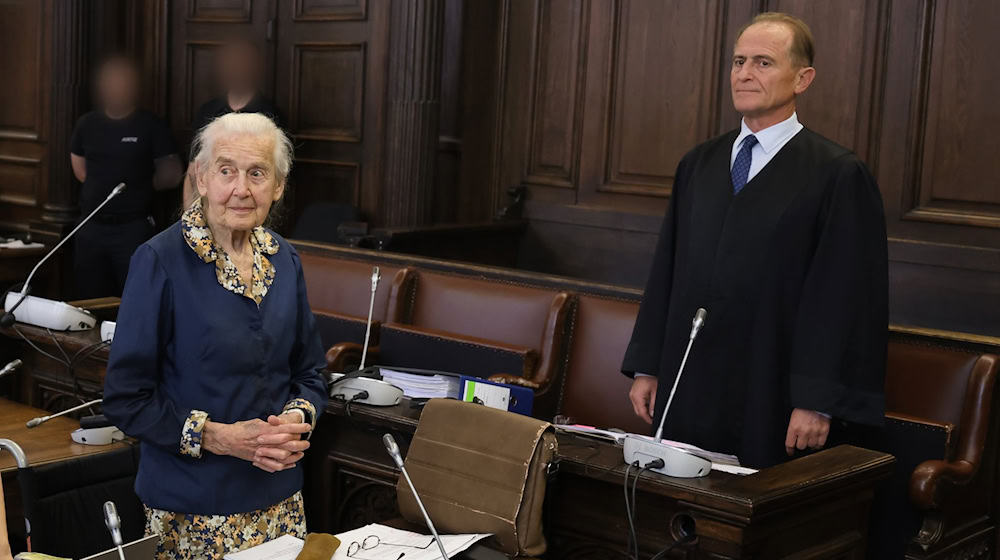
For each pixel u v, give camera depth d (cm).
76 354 381
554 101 608
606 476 242
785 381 282
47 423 313
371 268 432
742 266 284
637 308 368
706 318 287
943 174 487
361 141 651
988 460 314
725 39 546
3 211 779
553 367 369
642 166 579
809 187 281
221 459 217
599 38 589
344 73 656
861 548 266
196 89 710
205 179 217
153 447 219
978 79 476
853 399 273
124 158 629
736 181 292
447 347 370
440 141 628
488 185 633
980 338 311
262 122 219
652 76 572
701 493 226
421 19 575
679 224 305
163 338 215
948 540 298
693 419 289
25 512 230
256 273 223
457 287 406
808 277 278
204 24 703
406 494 249
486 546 236
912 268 493
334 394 299
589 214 595
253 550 214
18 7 747
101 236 634
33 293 629
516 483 234
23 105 753
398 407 297
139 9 723
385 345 383
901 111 496
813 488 235
